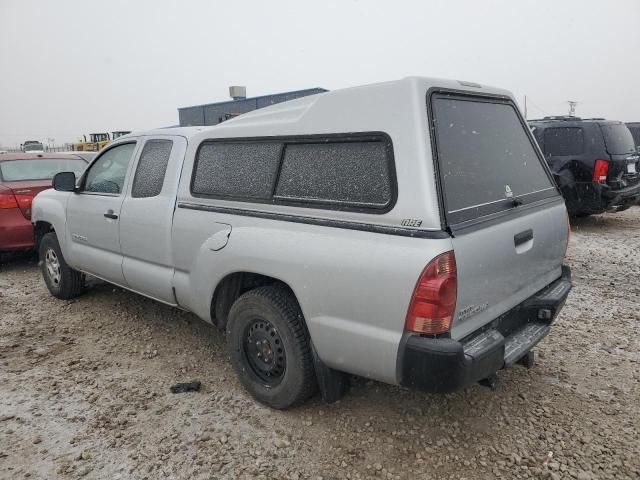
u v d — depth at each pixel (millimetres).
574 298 5492
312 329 2988
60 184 4969
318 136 3068
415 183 2615
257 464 2910
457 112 3016
